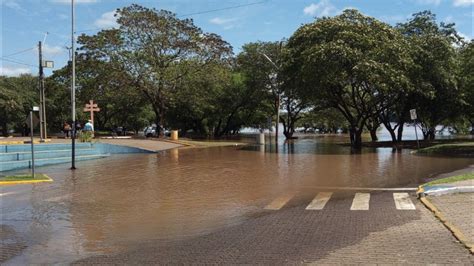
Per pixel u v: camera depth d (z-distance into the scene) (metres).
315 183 15.91
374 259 6.70
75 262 7.04
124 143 37.31
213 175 18.64
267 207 11.55
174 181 16.94
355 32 35.47
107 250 7.71
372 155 29.06
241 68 62.91
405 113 45.19
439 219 9.34
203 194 13.86
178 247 7.80
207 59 52.31
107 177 18.42
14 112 61.38
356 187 14.81
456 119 51.16
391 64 34.91
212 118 68.12
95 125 78.12
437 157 26.38
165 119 69.38
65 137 45.44
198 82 51.84
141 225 9.70
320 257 6.89
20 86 69.81
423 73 38.66
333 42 34.22
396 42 36.09
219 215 10.65
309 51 34.84
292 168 21.02
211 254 7.27
